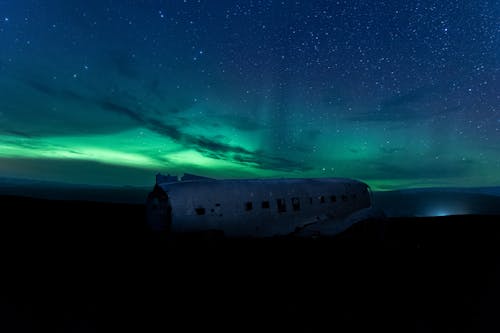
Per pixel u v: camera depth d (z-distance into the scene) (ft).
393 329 17.99
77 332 17.29
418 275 27.81
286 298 22.48
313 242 39.70
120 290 23.77
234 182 40.93
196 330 17.71
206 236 37.09
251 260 31.89
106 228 50.24
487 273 28.55
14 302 21.20
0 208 65.62
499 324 18.56
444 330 17.78
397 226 55.36
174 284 25.16
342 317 19.53
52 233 45.03
